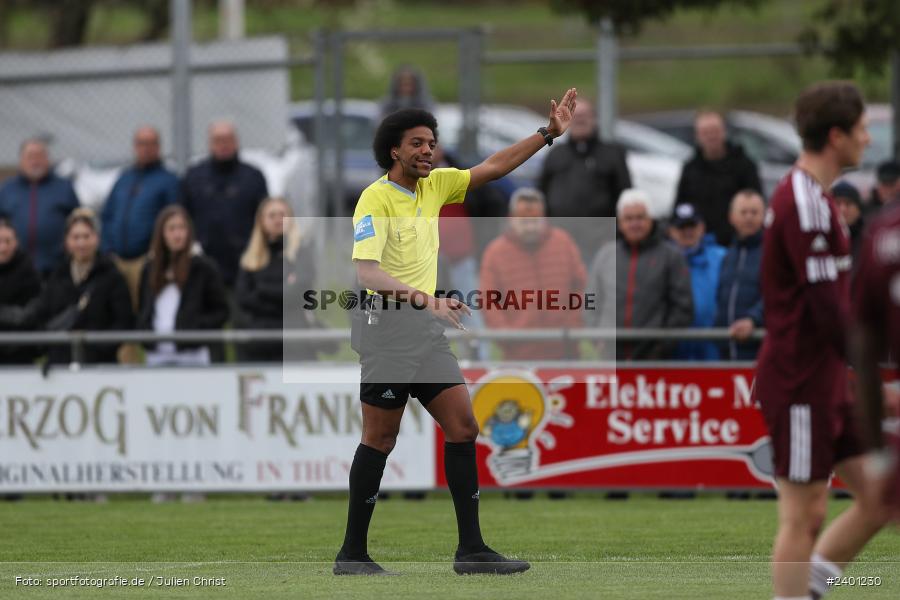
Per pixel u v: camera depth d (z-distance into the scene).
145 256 38.22
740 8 46.06
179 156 41.06
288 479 30.80
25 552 24.11
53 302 33.97
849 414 15.88
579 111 38.84
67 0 68.75
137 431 31.06
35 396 31.19
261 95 46.16
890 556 22.61
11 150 46.88
